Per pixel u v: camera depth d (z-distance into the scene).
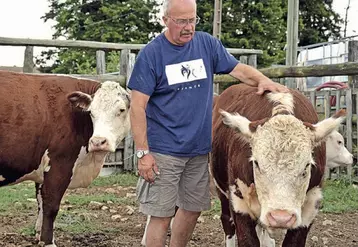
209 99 4.69
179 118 4.54
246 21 31.89
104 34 32.41
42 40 11.00
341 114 4.04
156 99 4.56
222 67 4.77
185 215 4.89
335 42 21.80
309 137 3.97
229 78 10.84
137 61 4.48
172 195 4.62
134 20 33.09
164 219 4.66
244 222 4.51
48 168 6.52
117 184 10.75
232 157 4.57
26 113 6.39
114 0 34.19
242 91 5.30
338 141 9.19
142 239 6.55
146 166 4.44
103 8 33.06
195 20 4.45
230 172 4.65
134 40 32.78
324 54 22.59
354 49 11.49
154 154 4.58
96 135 6.34
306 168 3.90
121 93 6.66
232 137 4.67
